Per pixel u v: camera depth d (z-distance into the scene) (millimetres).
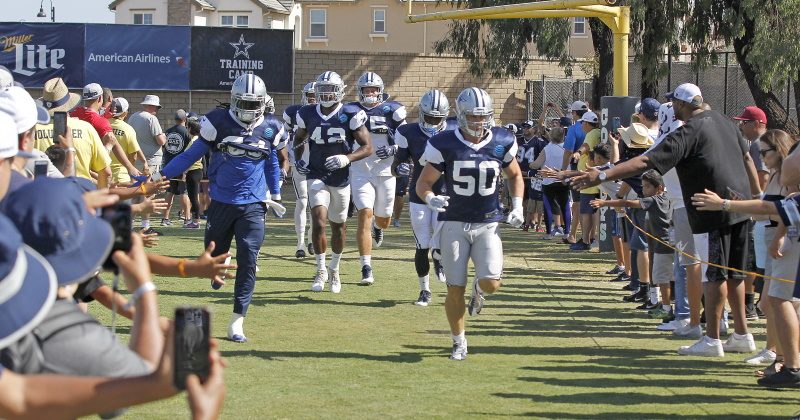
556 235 19281
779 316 7617
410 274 13891
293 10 54156
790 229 7277
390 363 8477
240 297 9227
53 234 3156
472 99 8273
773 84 24422
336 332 9797
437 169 8492
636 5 23188
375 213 13188
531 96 35969
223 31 32156
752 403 7262
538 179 19438
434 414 6832
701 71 27188
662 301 10820
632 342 9578
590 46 49062
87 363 3281
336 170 11969
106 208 3480
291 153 15062
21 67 31500
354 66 35469
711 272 8805
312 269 14172
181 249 15930
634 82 30062
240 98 8906
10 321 2898
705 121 8555
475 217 8445
